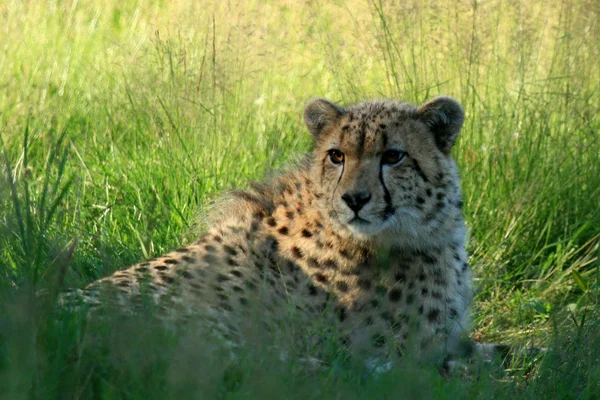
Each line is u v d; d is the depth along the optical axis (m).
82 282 9.34
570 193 13.27
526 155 13.45
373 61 16.05
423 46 15.22
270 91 16.16
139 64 16.42
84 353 6.71
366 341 9.53
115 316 7.29
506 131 13.64
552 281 12.16
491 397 7.97
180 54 14.87
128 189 12.65
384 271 9.53
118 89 15.98
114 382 6.56
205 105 14.41
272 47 16.88
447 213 9.74
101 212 11.96
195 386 6.51
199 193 12.54
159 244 11.34
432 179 9.59
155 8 20.08
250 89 15.39
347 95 15.56
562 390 8.16
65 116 14.88
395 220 9.41
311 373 7.91
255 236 9.72
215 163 13.16
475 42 14.59
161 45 15.60
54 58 16.95
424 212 9.54
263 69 16.03
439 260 9.74
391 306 9.55
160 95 14.59
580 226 13.03
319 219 9.67
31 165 13.08
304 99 15.97
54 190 8.42
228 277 9.24
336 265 9.64
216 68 14.91
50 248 8.37
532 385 8.41
